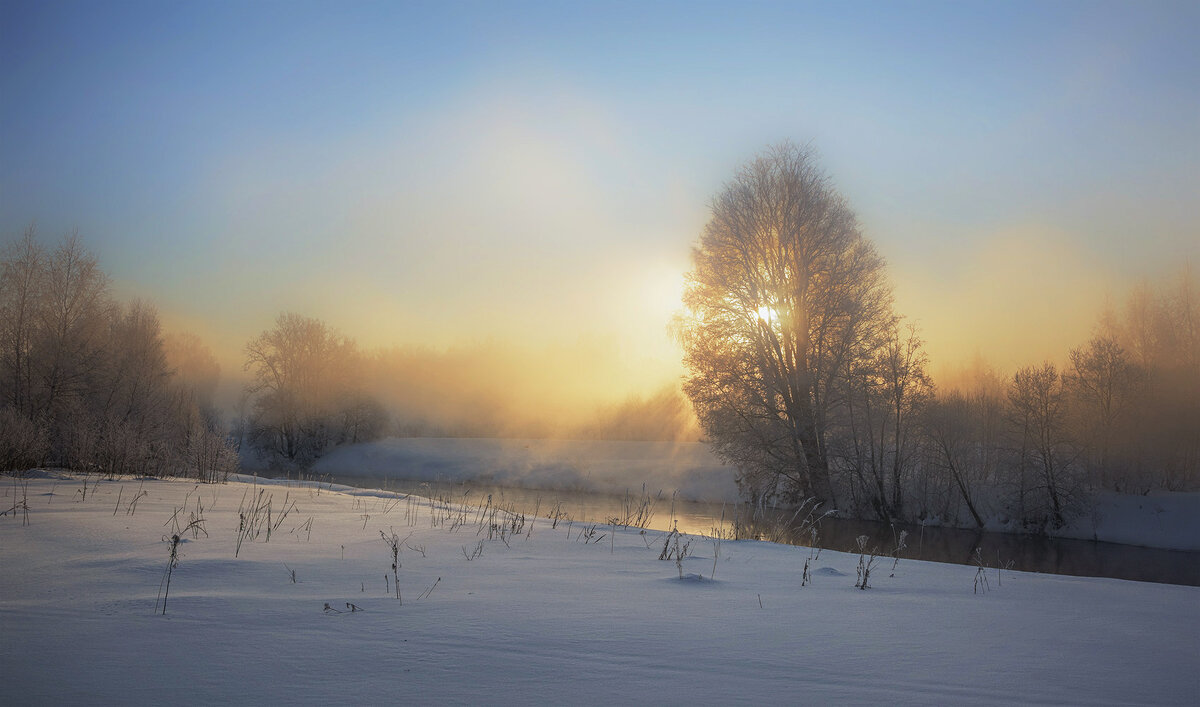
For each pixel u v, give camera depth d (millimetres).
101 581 5039
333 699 2854
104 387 27609
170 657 3359
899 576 7523
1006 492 26906
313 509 11531
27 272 27016
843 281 25094
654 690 3094
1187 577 17938
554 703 2877
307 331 49969
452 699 2893
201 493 13492
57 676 3041
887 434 28703
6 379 26422
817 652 3846
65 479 15578
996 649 4078
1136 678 3541
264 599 4668
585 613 4621
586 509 23219
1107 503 26422
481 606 4703
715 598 5426
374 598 4824
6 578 5047
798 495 26594
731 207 26203
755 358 25375
